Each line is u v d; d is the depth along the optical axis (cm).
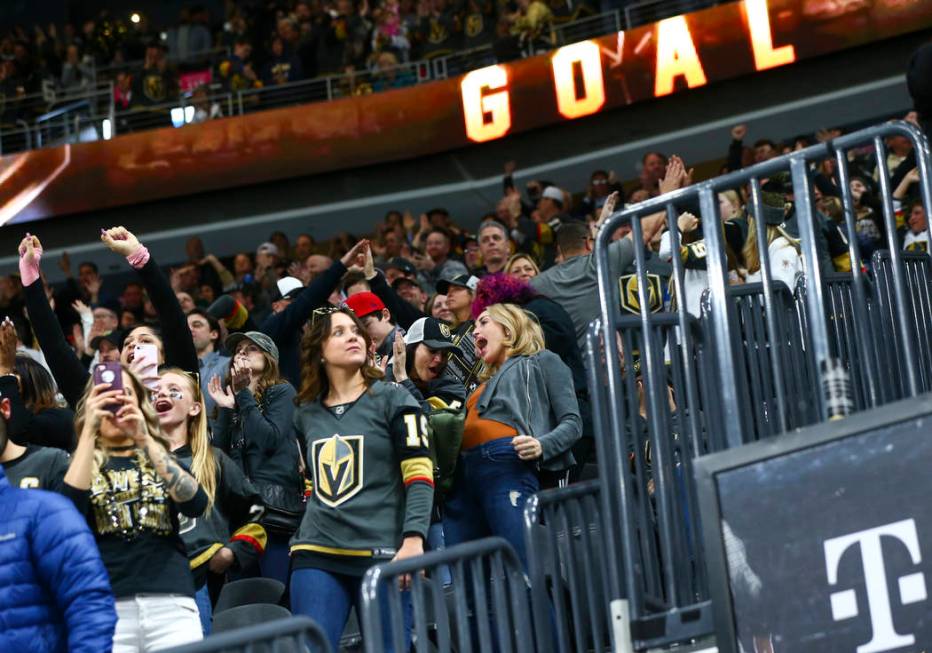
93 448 539
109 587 489
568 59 2047
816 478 435
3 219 2277
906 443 425
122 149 2259
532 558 563
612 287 521
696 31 1977
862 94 1931
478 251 1393
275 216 2255
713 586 443
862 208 1273
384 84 2212
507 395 688
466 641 532
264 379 795
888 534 423
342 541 605
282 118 2219
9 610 478
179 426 669
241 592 692
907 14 1866
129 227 2291
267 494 755
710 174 2028
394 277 1201
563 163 2111
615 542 512
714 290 490
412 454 616
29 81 2478
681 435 534
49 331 716
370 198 2220
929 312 676
